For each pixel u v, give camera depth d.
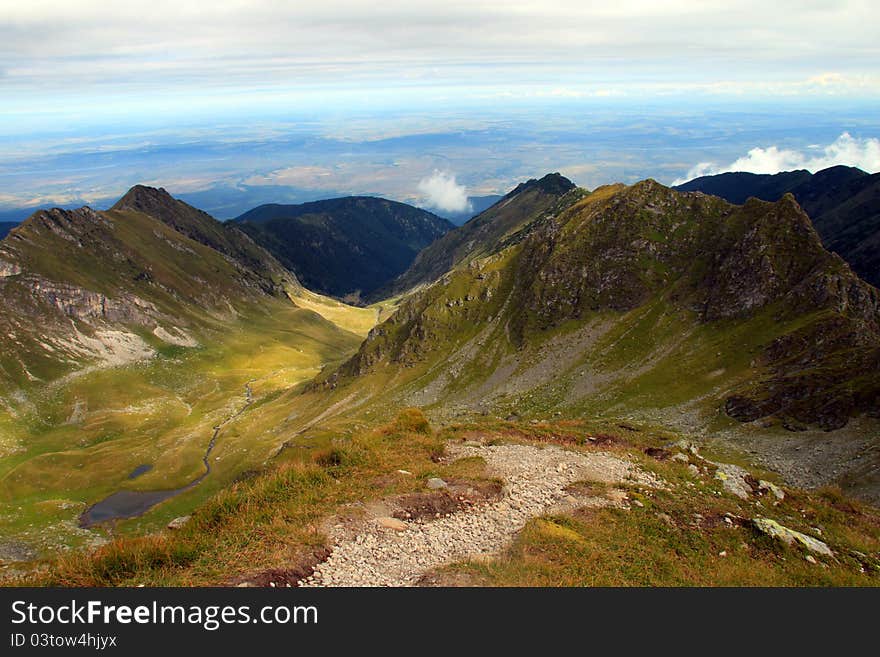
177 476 168.75
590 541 23.16
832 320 116.06
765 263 144.75
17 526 136.38
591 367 156.38
